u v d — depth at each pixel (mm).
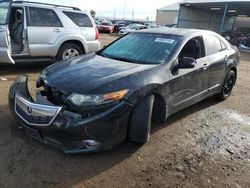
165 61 4160
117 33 33438
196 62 4715
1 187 2859
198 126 4727
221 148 4035
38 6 7199
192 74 4574
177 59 4301
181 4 31078
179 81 4270
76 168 3266
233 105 5980
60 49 7617
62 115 3197
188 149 3920
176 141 4121
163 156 3682
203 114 5293
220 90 5863
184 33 4848
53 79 3652
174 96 4266
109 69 3844
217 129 4672
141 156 3627
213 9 33281
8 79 6617
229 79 6133
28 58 7191
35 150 3539
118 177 3174
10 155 3400
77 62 4254
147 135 3727
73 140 3246
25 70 7617
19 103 3572
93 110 3234
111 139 3412
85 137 3244
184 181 3199
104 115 3254
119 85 3428
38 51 7219
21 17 7098
